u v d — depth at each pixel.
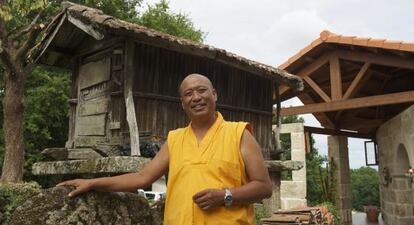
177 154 1.96
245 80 7.98
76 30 6.50
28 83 14.80
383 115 12.20
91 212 2.17
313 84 10.10
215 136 1.93
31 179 14.04
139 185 2.04
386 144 11.88
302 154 10.91
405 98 8.36
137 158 5.21
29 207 2.12
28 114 14.12
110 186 2.08
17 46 9.00
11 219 2.11
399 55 8.50
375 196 24.92
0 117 14.98
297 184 10.86
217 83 7.42
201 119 1.97
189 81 2.00
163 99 6.45
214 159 1.86
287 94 11.94
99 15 5.52
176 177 1.92
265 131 8.34
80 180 2.18
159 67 6.49
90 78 6.78
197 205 1.81
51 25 6.43
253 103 8.12
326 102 9.67
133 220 2.32
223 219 1.79
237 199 1.78
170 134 2.07
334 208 11.24
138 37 5.65
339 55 9.62
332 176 12.70
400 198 11.11
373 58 9.00
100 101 6.46
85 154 6.18
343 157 12.82
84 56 7.01
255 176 1.85
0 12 7.22
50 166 6.33
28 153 14.41
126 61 5.91
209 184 1.83
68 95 14.70
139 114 6.16
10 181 7.64
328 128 12.21
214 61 7.28
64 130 15.65
